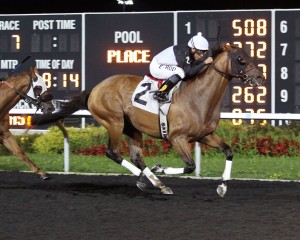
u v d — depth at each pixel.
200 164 12.88
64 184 11.56
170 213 9.00
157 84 10.30
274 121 16.52
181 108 10.03
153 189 11.08
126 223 8.43
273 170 13.09
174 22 16.59
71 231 8.03
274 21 16.06
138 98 10.43
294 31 16.00
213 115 10.13
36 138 16.48
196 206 9.45
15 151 11.40
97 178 12.27
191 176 12.55
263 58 16.14
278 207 9.38
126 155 15.22
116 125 10.76
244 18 16.19
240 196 10.35
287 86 16.09
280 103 16.11
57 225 8.34
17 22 17.34
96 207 9.40
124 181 11.91
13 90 11.41
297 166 13.48
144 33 16.77
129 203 9.70
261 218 8.67
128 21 16.84
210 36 16.39
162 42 16.69
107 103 10.77
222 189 10.20
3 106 11.37
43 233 7.95
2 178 12.31
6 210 9.22
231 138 15.30
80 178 12.27
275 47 16.08
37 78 11.51
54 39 17.19
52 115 11.33
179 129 10.03
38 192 10.62
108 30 16.94
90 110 11.05
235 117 13.83
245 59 9.95
